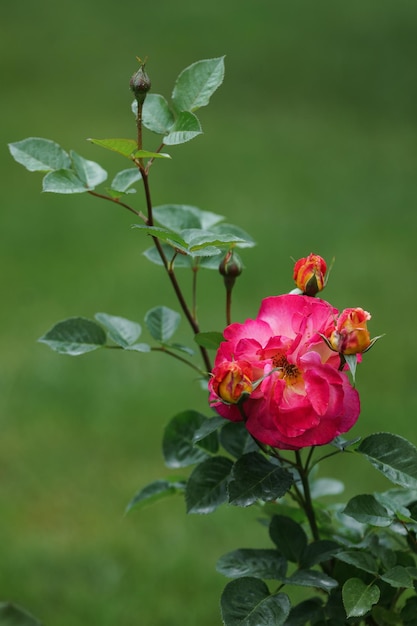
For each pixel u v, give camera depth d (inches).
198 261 89.8
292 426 67.0
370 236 411.5
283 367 68.7
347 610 68.6
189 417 87.0
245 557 76.1
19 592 201.3
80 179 83.8
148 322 91.5
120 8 871.1
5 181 484.1
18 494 239.5
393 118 620.4
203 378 87.5
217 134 576.1
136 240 407.5
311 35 796.6
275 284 353.7
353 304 336.2
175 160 521.7
